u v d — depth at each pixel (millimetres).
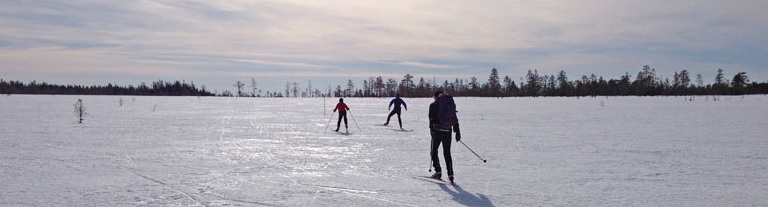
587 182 8523
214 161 10883
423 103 59500
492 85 117312
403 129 20250
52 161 10773
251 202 7031
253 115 31406
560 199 7246
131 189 7836
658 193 7645
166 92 144375
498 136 17156
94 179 8664
